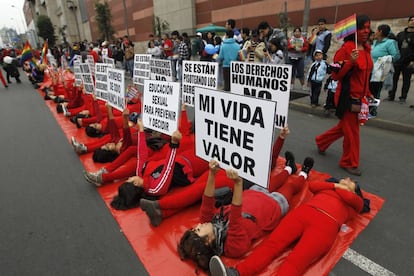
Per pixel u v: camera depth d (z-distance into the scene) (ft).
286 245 8.05
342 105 12.34
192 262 8.34
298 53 27.37
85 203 11.89
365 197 11.07
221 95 7.92
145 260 8.59
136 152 13.73
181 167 11.82
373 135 17.44
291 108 24.32
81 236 9.93
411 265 7.97
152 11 81.41
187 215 10.52
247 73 12.63
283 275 7.20
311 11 39.70
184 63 16.24
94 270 8.45
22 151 18.42
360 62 11.62
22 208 11.89
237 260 8.24
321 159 14.55
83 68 22.07
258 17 49.49
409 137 16.85
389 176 12.57
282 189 10.39
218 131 8.33
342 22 11.78
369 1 33.63
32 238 10.03
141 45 91.71
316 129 19.11
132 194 11.06
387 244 8.73
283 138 12.26
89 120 21.38
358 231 9.27
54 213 11.37
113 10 101.35
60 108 26.73
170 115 11.82
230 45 25.64
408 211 10.19
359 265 8.01
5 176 14.94
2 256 9.30
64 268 8.63
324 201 8.70
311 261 7.70
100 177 12.63
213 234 8.12
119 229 10.11
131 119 19.71
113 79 15.92
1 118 28.02
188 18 65.46
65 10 158.20
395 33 31.94
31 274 8.51
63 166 15.66
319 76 21.67
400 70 22.04
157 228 9.94
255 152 7.41
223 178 10.88
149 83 12.53
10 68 52.90
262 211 9.10
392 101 22.93
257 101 7.04
